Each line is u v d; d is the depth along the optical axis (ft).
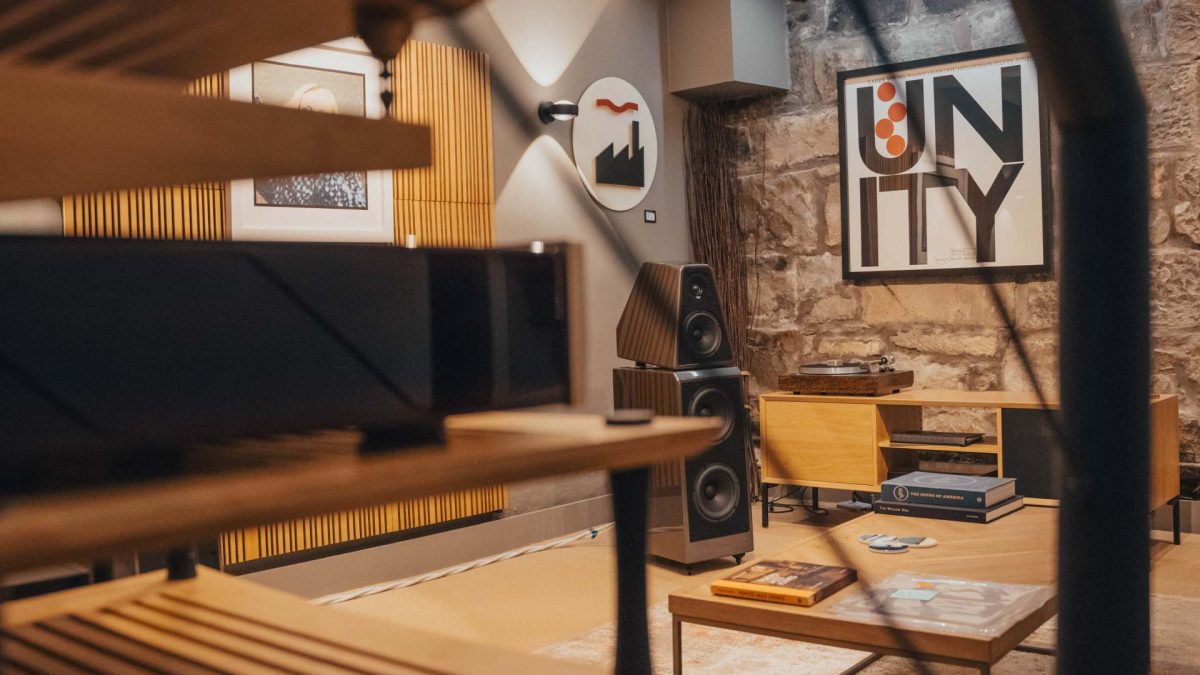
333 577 13.23
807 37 18.51
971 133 16.55
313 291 1.76
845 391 15.79
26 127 1.40
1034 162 16.01
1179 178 14.70
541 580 13.74
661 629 10.99
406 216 14.08
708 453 13.66
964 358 16.99
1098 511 1.16
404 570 14.02
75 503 1.29
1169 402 13.76
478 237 15.03
